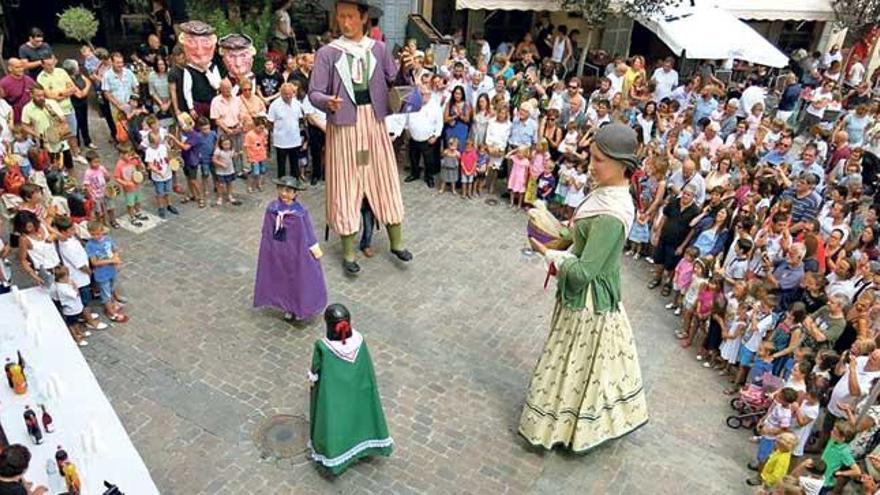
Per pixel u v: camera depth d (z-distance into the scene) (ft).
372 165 32.91
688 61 62.90
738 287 28.43
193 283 32.14
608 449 25.41
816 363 25.12
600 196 22.85
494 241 37.68
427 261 35.45
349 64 31.27
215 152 37.40
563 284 23.18
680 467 24.89
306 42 57.00
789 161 40.29
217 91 41.83
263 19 50.44
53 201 30.53
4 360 23.44
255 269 33.53
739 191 35.53
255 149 39.42
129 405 25.32
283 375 27.32
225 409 25.50
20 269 31.89
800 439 23.97
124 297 30.78
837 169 40.06
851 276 28.94
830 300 26.73
